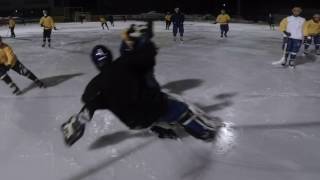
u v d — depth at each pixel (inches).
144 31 148.9
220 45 623.5
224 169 162.9
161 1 2576.3
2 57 293.1
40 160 174.9
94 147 186.5
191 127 161.0
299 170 161.0
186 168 164.4
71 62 454.9
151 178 156.9
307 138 196.1
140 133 201.2
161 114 154.7
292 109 246.2
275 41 697.6
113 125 213.9
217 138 193.9
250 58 467.5
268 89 301.6
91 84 149.9
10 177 159.9
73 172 163.2
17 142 197.0
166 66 408.5
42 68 412.5
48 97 288.2
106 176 159.2
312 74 364.5
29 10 2338.8
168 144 186.7
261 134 201.6
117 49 605.9
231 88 304.8
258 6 2295.8
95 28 1307.8
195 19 1900.8
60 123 226.1
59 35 943.0
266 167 164.2
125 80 146.0
